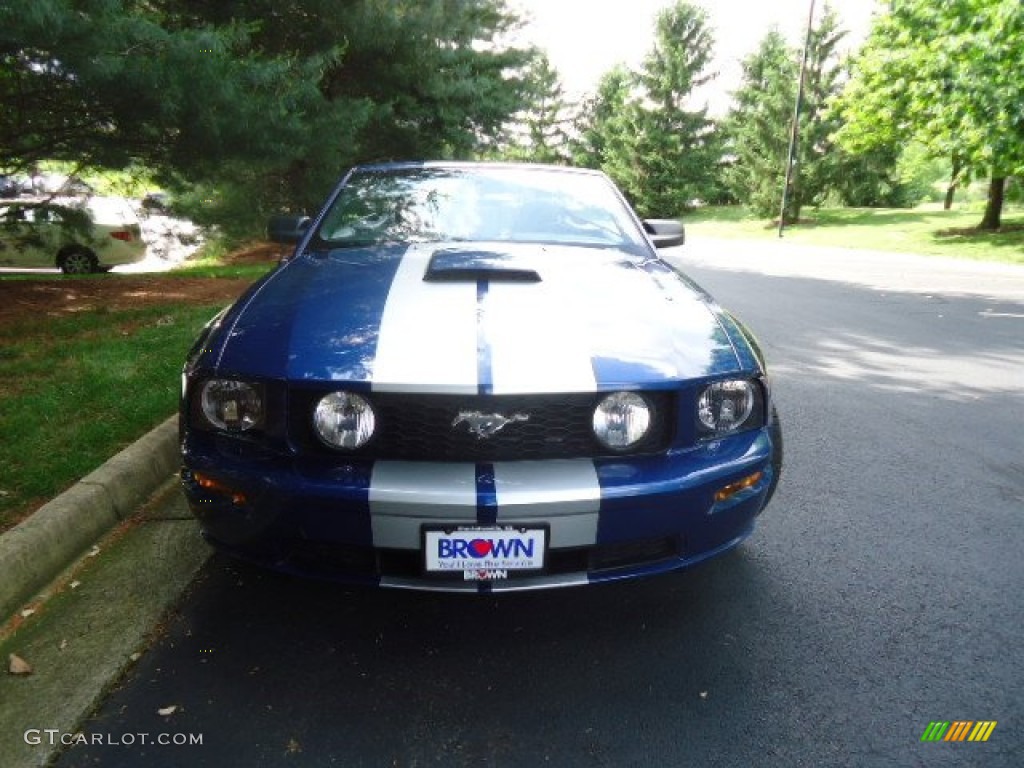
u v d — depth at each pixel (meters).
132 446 2.80
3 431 2.92
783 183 30.12
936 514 2.81
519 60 14.30
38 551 2.12
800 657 1.93
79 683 1.74
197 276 8.41
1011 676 1.87
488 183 3.16
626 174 40.97
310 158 8.59
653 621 2.07
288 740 1.59
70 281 7.38
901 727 1.68
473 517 1.67
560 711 1.70
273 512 1.73
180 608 2.06
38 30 3.90
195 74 4.86
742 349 2.03
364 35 10.02
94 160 5.70
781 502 2.90
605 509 1.71
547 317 1.97
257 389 1.78
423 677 1.81
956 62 13.09
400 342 1.83
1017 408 4.25
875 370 5.11
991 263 13.99
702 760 1.57
